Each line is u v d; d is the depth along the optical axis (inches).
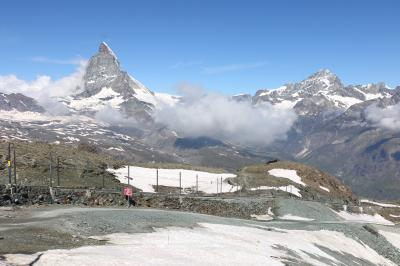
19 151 3860.7
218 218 3088.1
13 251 1274.6
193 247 1748.3
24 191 2605.8
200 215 3043.8
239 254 1784.0
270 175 6643.7
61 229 1731.1
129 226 2012.8
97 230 1820.9
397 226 5536.4
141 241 1724.9
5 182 2974.9
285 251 2247.8
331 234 3380.9
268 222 3644.2
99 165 4672.7
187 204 3644.2
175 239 1863.9
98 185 3858.3
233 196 4847.4
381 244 3764.8
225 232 2330.2
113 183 4136.3
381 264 3275.1
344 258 2864.2
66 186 3339.1
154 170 5890.8
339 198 6786.4
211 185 5487.2
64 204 2770.7
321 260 2426.2
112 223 2006.6
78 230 1765.5
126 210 2623.0
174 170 6363.2
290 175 7003.0
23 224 1770.4
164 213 2706.7
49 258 1229.1
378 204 7864.2
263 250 2066.9
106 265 1246.9
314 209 4899.1
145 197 3427.7
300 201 5073.8
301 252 2401.6
